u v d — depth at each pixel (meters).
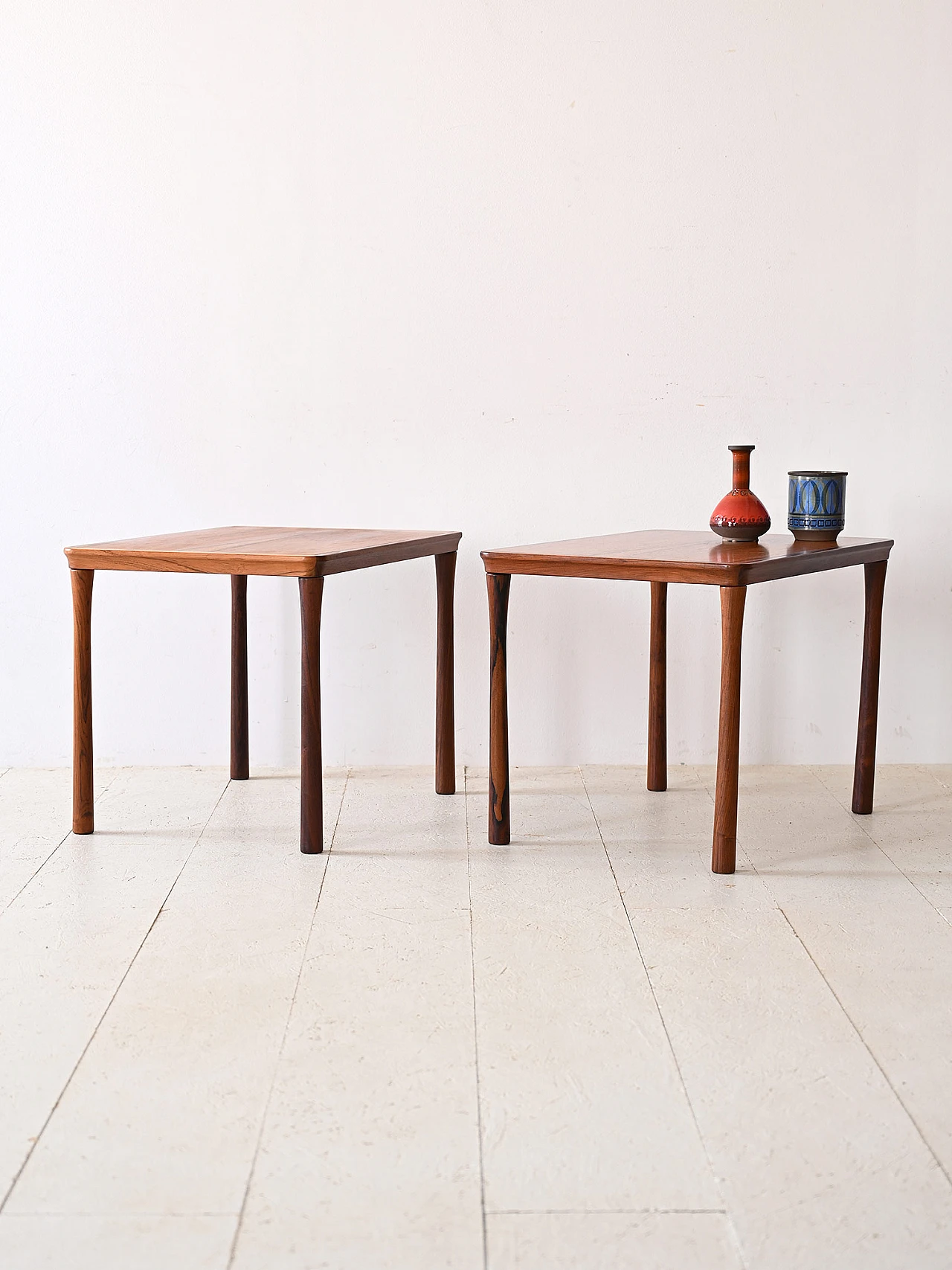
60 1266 1.26
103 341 3.10
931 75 3.00
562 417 3.12
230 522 3.15
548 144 3.04
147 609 3.18
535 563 2.46
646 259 3.07
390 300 3.08
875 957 2.01
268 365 3.11
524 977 1.93
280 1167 1.43
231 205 3.06
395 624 3.18
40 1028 1.76
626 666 3.20
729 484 3.13
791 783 3.06
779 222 3.05
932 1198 1.38
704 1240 1.31
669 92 3.02
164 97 3.03
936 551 3.15
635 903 2.24
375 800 2.91
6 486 3.14
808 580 3.17
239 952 2.02
